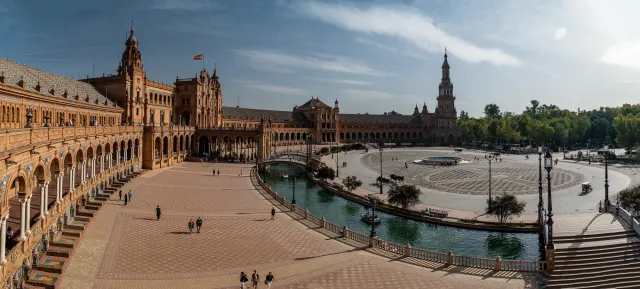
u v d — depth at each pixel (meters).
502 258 44.03
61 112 59.56
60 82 70.38
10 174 25.92
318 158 128.50
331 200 74.38
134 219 49.59
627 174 99.75
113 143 70.62
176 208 56.50
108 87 98.38
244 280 30.67
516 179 93.75
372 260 37.81
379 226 56.25
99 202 54.06
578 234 38.53
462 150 190.50
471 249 46.91
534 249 46.41
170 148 105.38
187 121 128.62
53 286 29.48
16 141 26.70
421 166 121.19
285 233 46.19
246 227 48.38
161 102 118.81
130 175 78.31
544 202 66.81
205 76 134.12
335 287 31.78
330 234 46.09
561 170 109.50
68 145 42.59
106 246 39.28
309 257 38.41
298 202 72.56
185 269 34.75
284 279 33.19
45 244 35.31
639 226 38.44
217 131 123.38
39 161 32.84
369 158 145.75
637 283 31.98
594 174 100.62
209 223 49.62
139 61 103.81
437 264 37.03
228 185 76.94
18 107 46.12
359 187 83.25
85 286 30.44
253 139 141.88
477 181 91.38
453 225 54.62
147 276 32.94
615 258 34.75
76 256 36.12
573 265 34.12
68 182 52.25
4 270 26.16
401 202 61.12
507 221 54.38
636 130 134.50
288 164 121.12
